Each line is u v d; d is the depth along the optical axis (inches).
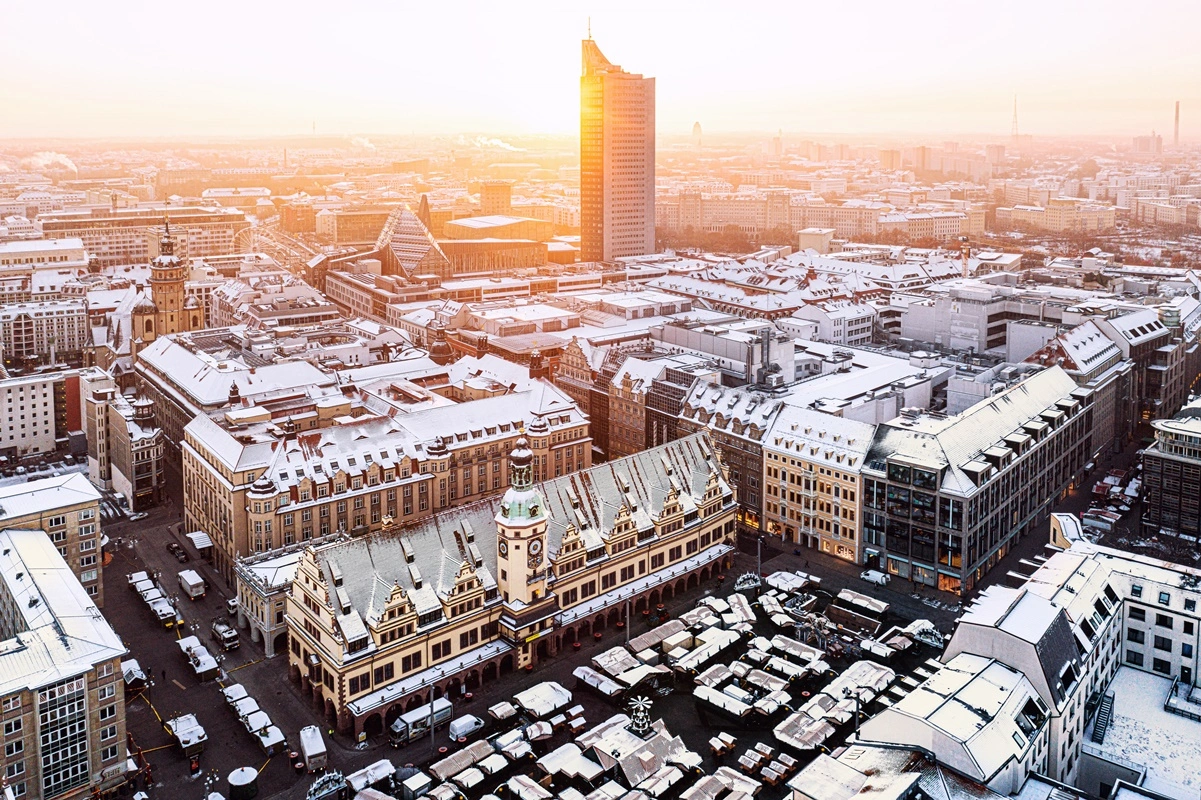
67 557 7760.8
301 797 5723.4
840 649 7160.4
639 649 7111.2
